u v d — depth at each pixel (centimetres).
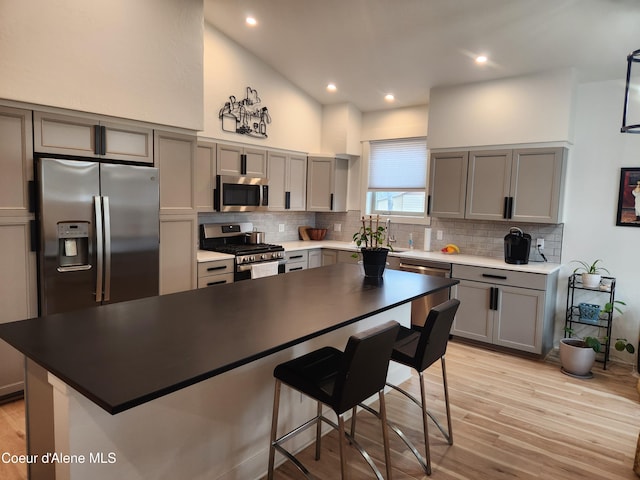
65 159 296
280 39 420
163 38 341
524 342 389
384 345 180
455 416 286
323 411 260
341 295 242
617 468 235
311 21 377
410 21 350
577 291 412
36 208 282
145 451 167
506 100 414
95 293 307
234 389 201
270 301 225
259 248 449
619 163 387
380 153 553
